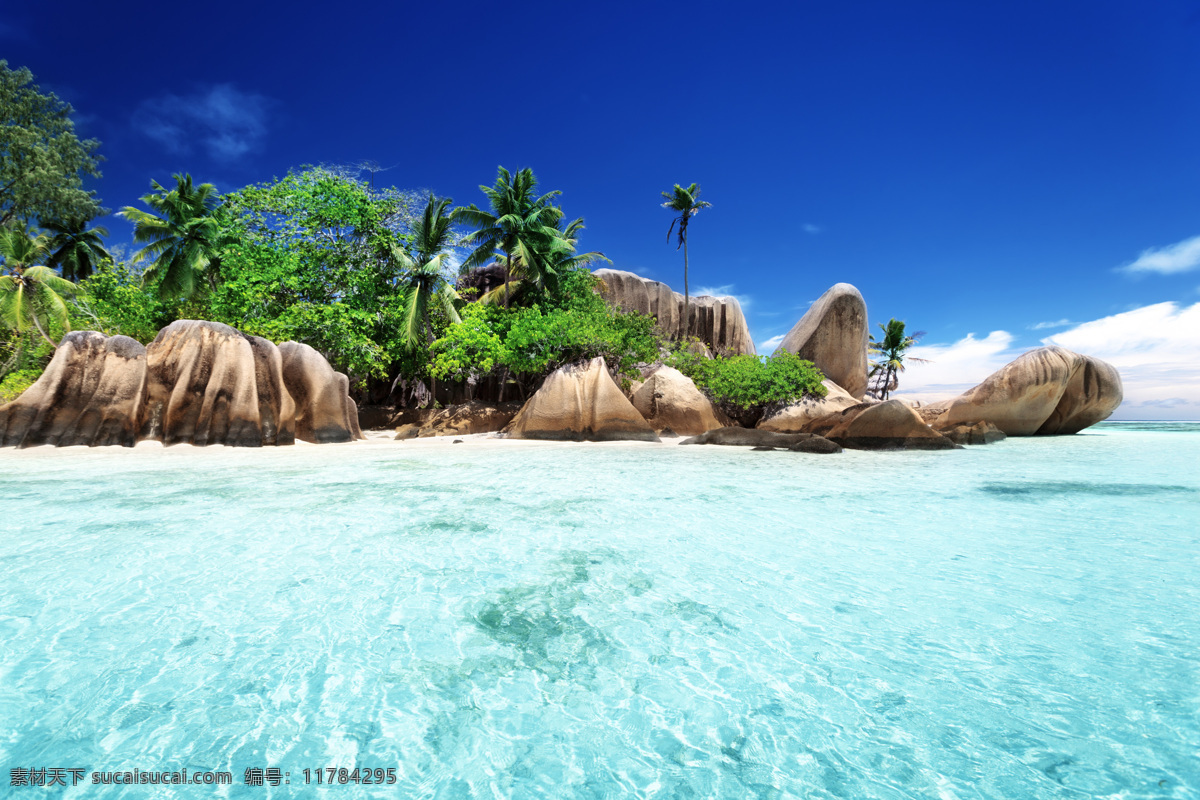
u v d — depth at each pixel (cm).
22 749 160
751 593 291
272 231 2195
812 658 217
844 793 142
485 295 2828
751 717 178
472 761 157
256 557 353
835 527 441
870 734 168
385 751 161
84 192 3069
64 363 1141
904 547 381
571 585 303
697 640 234
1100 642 229
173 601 277
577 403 1536
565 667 212
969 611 264
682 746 164
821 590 295
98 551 363
